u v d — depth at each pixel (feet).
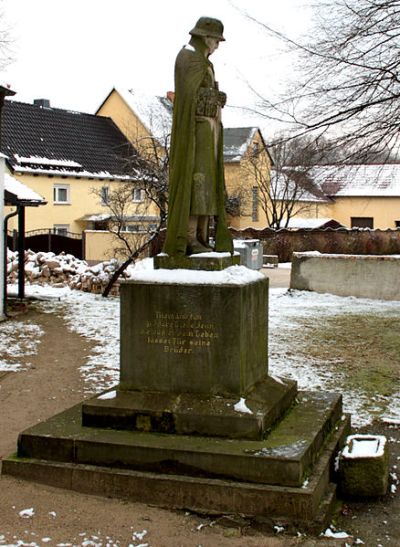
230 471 17.06
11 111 126.31
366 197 168.25
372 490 18.11
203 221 21.30
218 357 19.38
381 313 50.67
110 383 29.89
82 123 135.13
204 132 20.66
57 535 15.69
